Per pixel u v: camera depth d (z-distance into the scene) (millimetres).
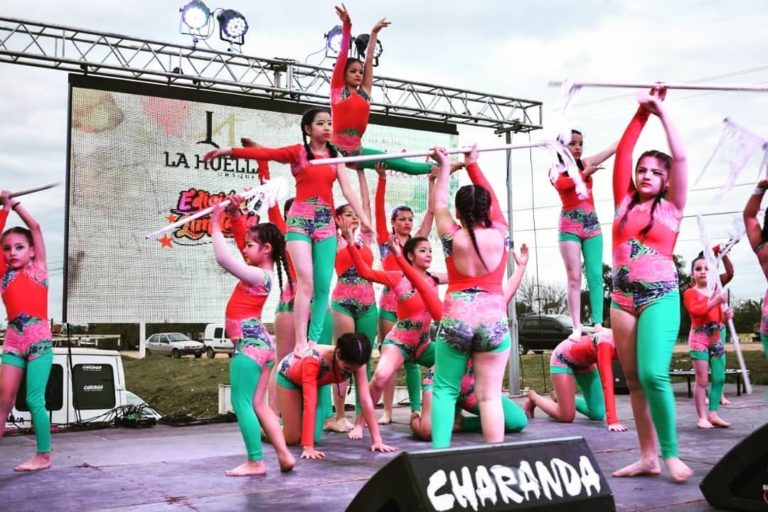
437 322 4816
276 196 5152
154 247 10641
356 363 5582
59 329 13758
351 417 8617
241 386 4691
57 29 9414
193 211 10867
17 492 4285
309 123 6043
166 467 5066
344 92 6594
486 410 4270
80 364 11016
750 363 16031
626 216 4332
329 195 6125
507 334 4281
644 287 4246
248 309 4703
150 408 9031
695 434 6359
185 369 22453
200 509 3844
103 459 5430
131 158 10453
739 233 5848
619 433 6516
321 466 5055
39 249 5203
